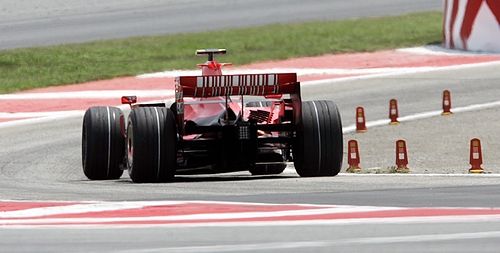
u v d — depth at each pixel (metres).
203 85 57.28
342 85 104.94
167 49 127.38
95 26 144.00
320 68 114.81
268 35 134.50
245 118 59.66
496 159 72.19
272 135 60.78
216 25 143.12
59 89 107.69
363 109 85.00
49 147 78.69
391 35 132.50
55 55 123.00
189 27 142.12
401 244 35.41
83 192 53.62
